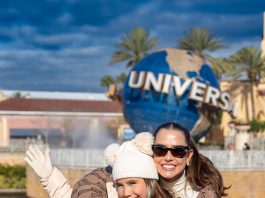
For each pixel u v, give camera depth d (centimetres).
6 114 5347
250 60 5712
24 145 3906
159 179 479
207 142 5072
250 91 5734
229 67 5922
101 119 5556
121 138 5247
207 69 2919
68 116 5438
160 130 469
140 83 2848
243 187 2242
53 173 507
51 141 5397
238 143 3803
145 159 461
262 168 2289
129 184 460
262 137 4741
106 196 475
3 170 3550
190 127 2858
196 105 2833
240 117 5703
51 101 5678
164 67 2833
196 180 475
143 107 2842
